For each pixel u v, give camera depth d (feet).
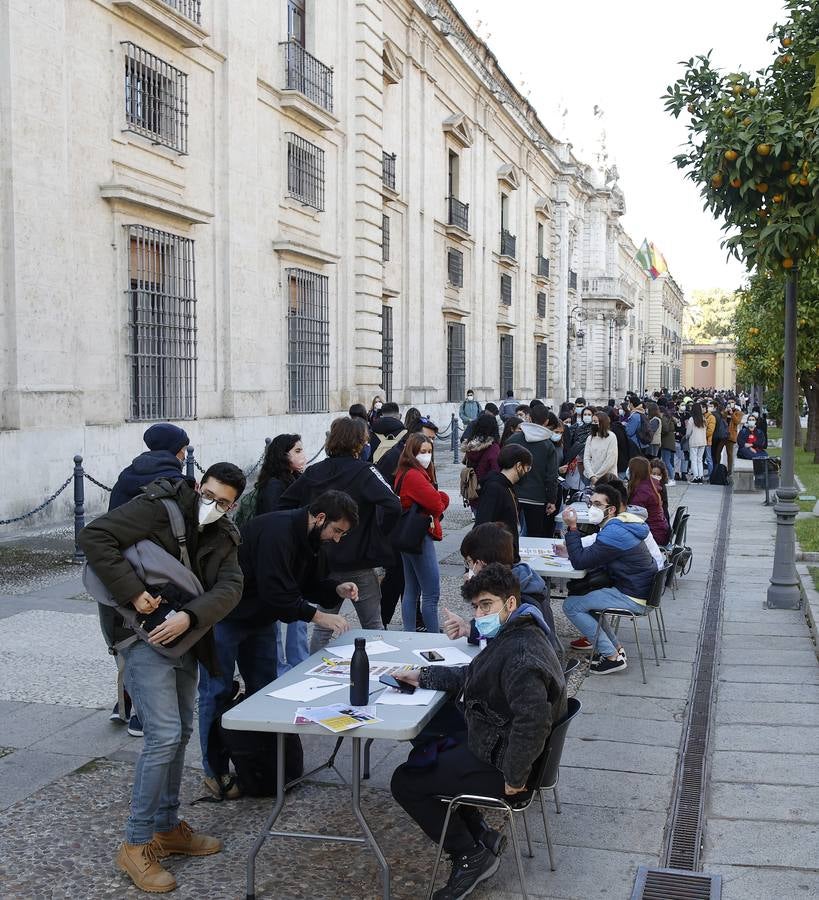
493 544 14.75
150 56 46.16
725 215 24.73
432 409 91.20
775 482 56.90
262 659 16.31
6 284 37.99
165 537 12.94
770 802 15.80
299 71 60.49
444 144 94.38
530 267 128.47
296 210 61.31
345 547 19.92
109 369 43.98
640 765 17.34
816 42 23.36
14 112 37.63
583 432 46.55
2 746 17.20
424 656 15.01
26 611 26.35
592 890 13.05
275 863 13.57
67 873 13.09
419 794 12.84
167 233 47.37
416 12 83.46
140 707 12.99
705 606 29.96
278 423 58.29
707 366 414.00
